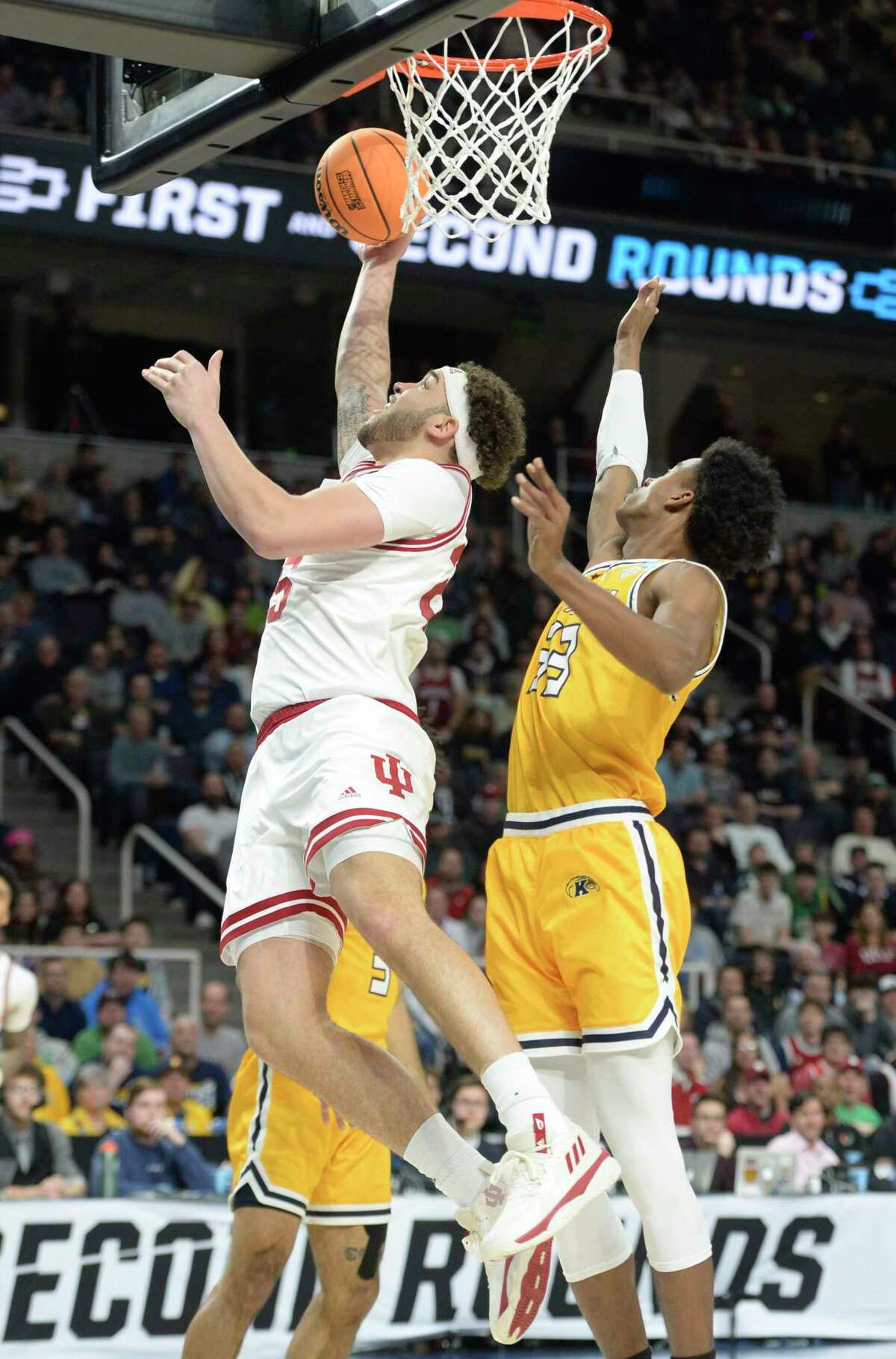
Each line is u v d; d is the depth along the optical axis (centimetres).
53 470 1448
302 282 1591
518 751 342
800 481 1934
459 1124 701
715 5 1744
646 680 312
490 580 1515
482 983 278
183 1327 558
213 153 346
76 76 1418
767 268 1524
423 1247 590
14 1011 534
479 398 322
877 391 1909
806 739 1480
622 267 1480
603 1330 327
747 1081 833
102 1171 621
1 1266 543
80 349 1619
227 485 288
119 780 1170
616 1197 612
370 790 292
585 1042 318
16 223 1310
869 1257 638
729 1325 621
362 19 295
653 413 1800
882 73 1836
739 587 1595
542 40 1078
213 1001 875
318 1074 295
